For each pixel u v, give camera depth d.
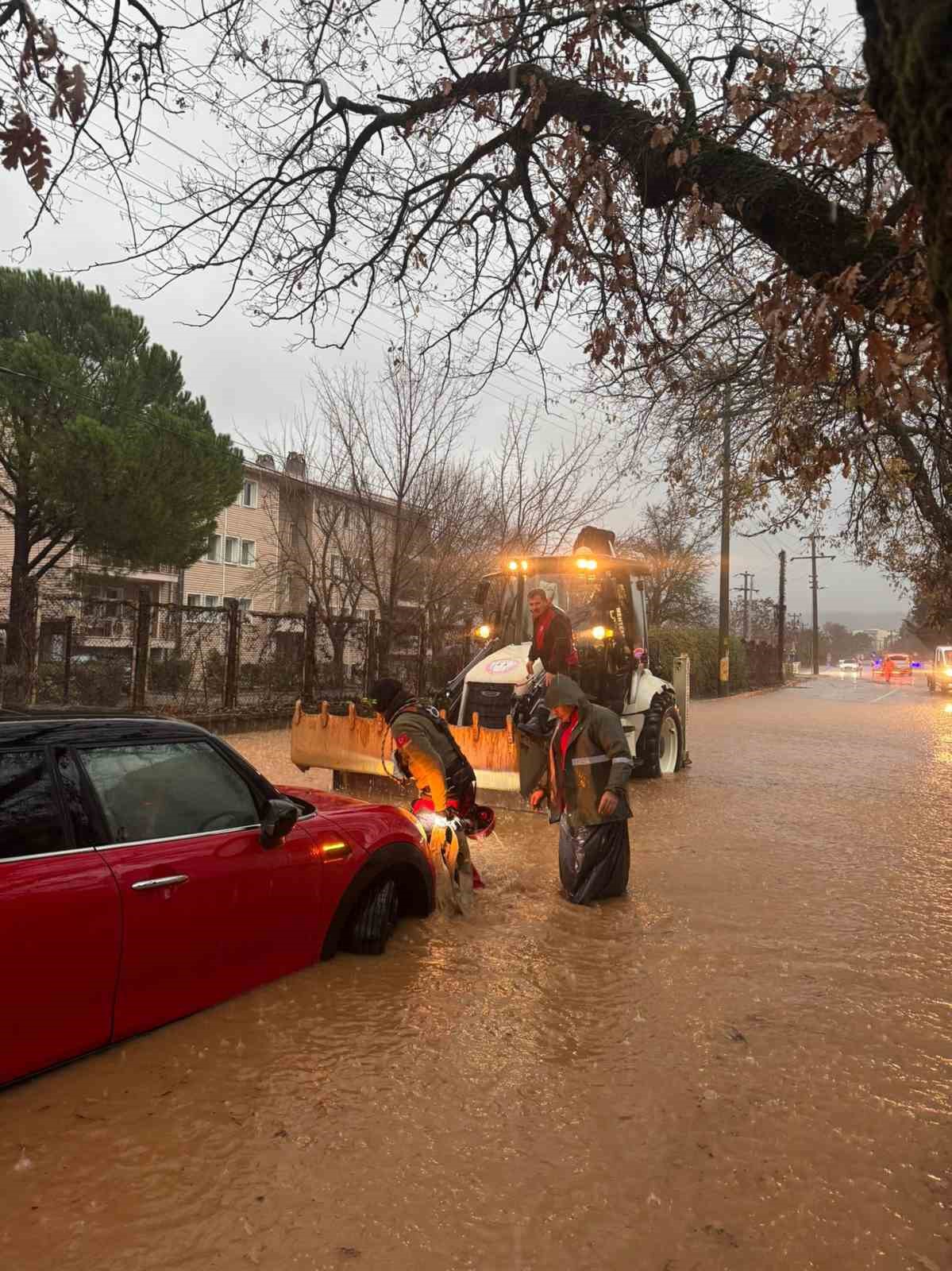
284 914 4.17
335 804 5.00
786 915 5.82
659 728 11.84
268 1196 2.65
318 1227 2.52
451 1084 3.38
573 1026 3.97
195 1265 2.34
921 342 3.15
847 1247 2.51
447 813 5.71
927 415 4.91
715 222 3.80
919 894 6.44
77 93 3.64
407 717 5.75
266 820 4.02
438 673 19.52
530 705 9.19
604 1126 3.13
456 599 18.94
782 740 18.02
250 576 29.48
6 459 20.14
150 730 3.80
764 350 5.57
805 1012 4.22
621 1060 3.65
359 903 4.73
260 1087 3.30
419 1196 2.67
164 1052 3.54
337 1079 3.39
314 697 17.27
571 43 4.24
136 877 3.47
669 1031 3.96
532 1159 2.90
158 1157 2.83
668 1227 2.57
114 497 19.98
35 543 21.56
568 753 6.00
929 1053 3.81
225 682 15.96
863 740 18.45
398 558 17.92
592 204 4.35
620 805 5.93
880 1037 3.96
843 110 3.77
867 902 6.20
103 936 3.32
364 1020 3.92
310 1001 4.08
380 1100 3.24
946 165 1.54
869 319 3.46
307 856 4.32
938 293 1.62
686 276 5.02
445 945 4.95
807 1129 3.15
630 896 6.16
